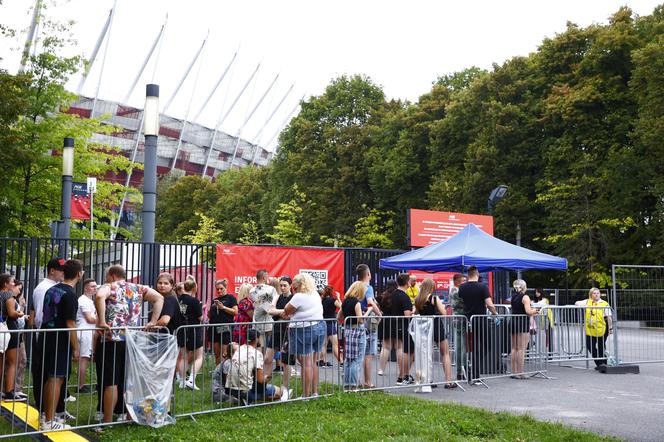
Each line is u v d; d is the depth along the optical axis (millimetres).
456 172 38469
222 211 66688
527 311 12445
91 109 101062
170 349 7910
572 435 6957
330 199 45531
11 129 18547
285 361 9258
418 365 10414
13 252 14305
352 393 9625
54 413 7309
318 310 9477
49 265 9008
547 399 9727
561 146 34156
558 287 37656
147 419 7574
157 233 76562
